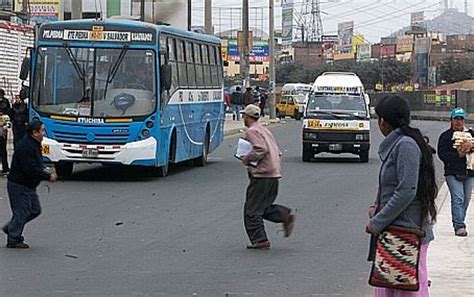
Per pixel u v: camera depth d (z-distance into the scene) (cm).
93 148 2325
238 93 6200
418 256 774
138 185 2312
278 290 1091
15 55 3694
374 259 787
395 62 11906
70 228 1577
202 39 2902
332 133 3133
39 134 1374
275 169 1399
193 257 1314
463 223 1512
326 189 2292
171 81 2425
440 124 6638
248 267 1242
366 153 3172
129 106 2342
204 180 2469
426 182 774
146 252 1349
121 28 2369
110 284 1115
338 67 12194
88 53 2359
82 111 2331
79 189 2195
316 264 1270
